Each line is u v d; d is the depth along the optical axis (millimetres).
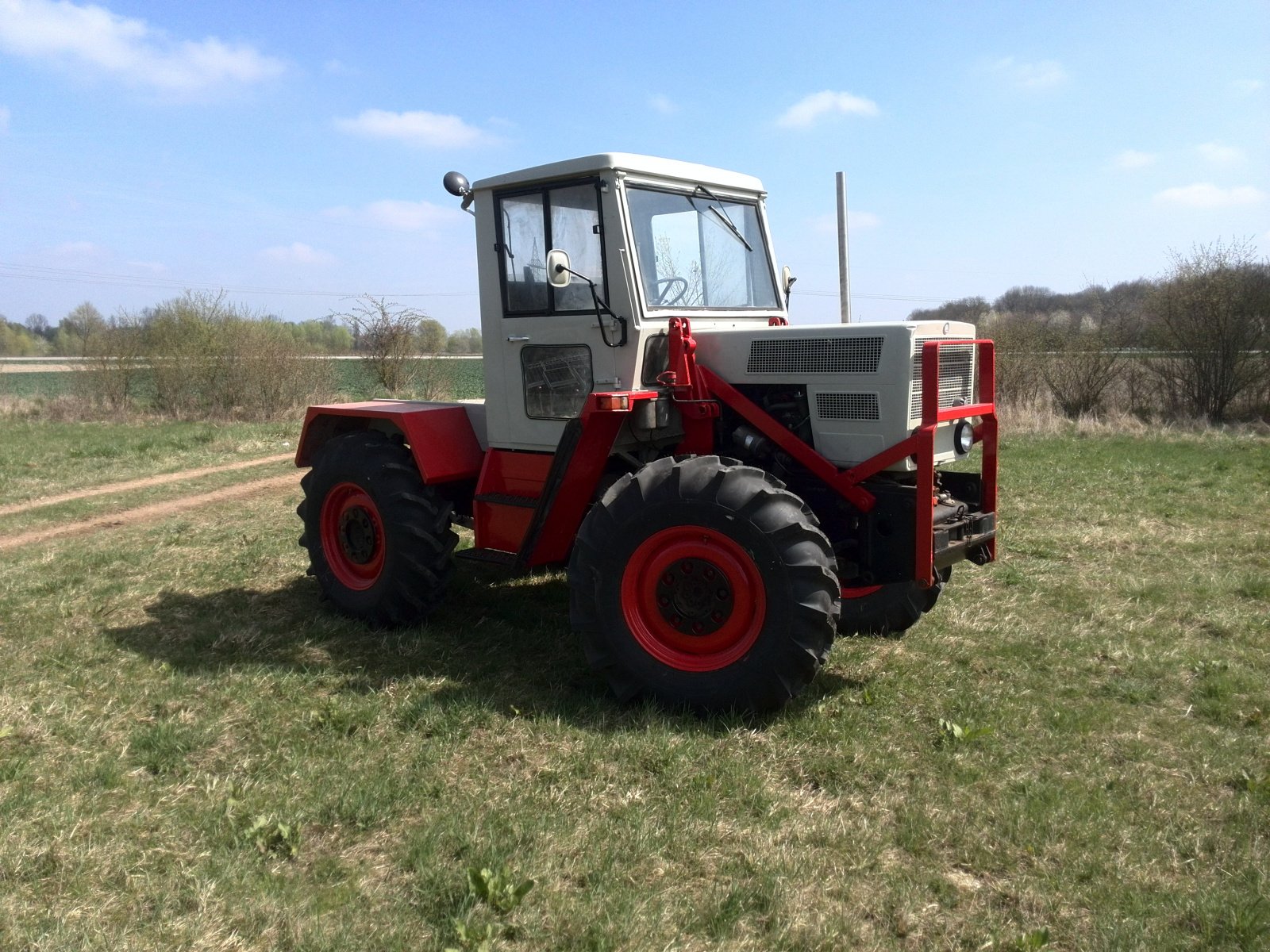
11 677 4457
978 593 5680
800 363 4262
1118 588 5727
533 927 2545
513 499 4910
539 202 4629
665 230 4613
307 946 2473
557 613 5406
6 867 2852
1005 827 3049
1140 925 2561
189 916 2621
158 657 4715
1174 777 3408
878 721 3865
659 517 3906
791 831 3041
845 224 10227
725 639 3885
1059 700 4105
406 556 4996
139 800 3275
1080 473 9734
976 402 4676
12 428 16875
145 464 12062
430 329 21422
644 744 3613
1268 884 2734
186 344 19609
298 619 5391
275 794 3293
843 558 4316
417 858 2875
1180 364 14992
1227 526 7320
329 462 5340
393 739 3744
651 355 4488
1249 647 4742
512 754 3594
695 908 2635
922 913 2639
